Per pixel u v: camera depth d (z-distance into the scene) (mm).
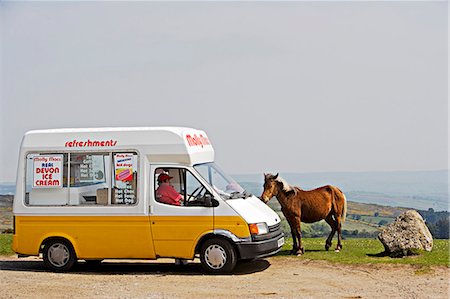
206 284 13305
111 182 14734
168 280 13797
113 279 14008
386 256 15758
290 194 16344
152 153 14578
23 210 15031
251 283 13383
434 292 12461
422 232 15758
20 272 14992
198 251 14422
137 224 14531
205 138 15906
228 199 14438
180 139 14484
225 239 14227
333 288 12891
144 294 12484
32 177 15070
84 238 14781
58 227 14883
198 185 14445
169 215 14398
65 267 14938
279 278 13867
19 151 15188
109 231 14641
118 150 14727
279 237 14992
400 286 13000
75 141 14961
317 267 14977
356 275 14062
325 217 16578
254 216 14359
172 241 14391
